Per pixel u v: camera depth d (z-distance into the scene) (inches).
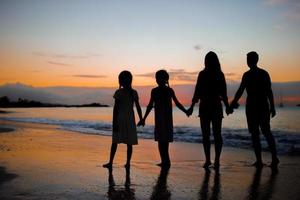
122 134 281.9
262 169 275.0
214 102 279.3
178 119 1774.1
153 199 187.3
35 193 195.5
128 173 259.3
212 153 377.4
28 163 299.1
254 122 284.4
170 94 293.0
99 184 221.8
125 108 284.0
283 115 2097.7
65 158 329.7
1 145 432.5
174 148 426.3
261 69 285.4
